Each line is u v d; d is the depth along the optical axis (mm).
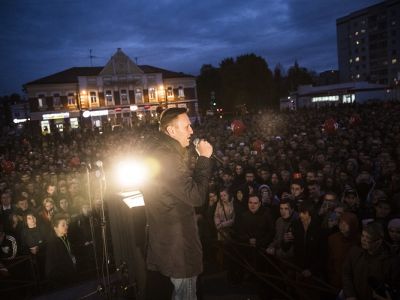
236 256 5512
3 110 79250
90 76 47188
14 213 6555
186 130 2090
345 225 4121
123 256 3473
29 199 7973
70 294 4992
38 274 5711
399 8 67625
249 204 5367
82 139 27625
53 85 45438
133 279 3195
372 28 73688
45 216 6547
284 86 73500
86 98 47000
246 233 5348
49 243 5570
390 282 3125
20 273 5609
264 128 21516
